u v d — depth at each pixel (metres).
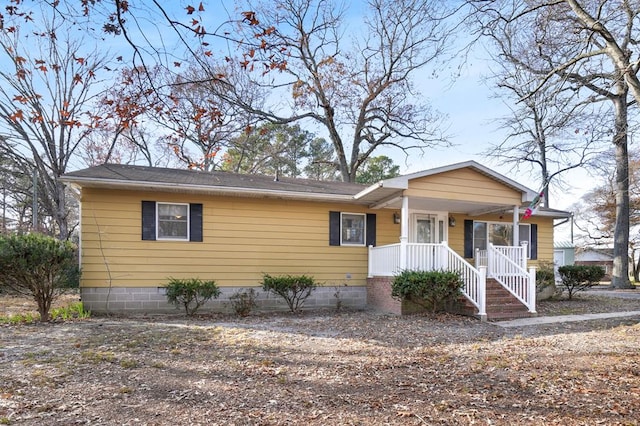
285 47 5.38
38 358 6.26
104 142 25.62
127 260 11.27
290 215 12.96
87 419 4.04
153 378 5.36
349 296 13.49
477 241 15.65
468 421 4.04
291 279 12.05
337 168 28.78
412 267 11.54
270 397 4.69
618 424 3.94
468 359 6.46
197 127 6.89
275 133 29.92
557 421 4.02
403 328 9.23
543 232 16.70
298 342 7.61
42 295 9.74
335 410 4.31
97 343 7.30
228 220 12.27
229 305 12.09
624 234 22.56
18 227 26.64
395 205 13.37
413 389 4.99
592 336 8.32
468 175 12.38
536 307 13.30
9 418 4.03
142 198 11.46
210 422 3.99
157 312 11.45
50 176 23.70
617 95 10.38
